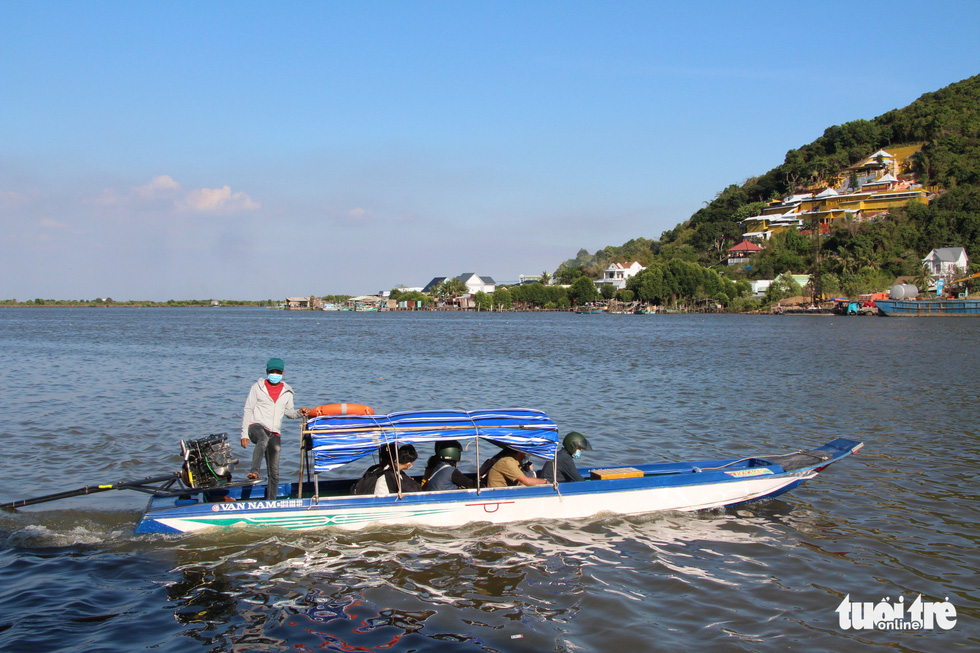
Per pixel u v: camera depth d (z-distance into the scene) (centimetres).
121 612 730
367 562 860
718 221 18612
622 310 13938
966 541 945
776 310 11750
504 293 17488
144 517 916
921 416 1875
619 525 1002
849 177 16300
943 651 660
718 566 859
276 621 712
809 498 1138
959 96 17950
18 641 662
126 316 14700
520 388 2492
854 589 796
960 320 8825
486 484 1051
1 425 1739
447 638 677
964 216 12431
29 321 11019
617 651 655
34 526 977
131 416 1884
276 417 992
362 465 1394
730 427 1744
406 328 8231
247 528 929
